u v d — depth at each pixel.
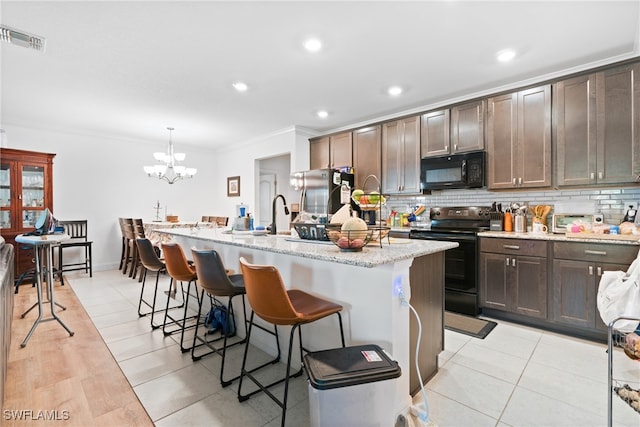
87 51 2.52
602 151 2.58
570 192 2.98
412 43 2.40
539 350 2.30
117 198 5.36
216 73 2.92
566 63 2.69
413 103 3.73
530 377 1.94
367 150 4.27
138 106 3.84
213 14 2.05
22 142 4.49
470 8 1.98
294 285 2.07
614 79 2.53
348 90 3.33
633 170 2.45
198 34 2.29
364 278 1.64
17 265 4.10
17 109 3.92
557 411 1.62
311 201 4.40
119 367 2.08
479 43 2.39
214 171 6.66
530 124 2.96
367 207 1.96
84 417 1.59
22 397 1.75
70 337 2.54
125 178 5.45
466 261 3.08
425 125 3.70
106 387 1.85
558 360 2.15
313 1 1.93
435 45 2.43
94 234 5.13
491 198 3.48
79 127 4.79
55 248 4.75
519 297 2.79
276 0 1.92
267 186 6.92
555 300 2.60
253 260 2.44
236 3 1.95
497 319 2.96
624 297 1.80
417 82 3.12
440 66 2.78
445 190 3.81
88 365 2.10
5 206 4.06
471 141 3.33
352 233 1.62
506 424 1.52
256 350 2.35
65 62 2.70
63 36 2.30
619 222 2.74
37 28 2.19
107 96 3.50
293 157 4.83
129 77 3.01
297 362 2.06
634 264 1.87
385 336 1.55
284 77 3.01
